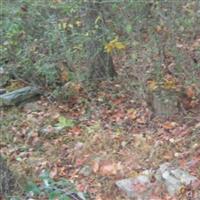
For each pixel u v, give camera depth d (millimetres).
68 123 4242
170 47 4285
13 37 4934
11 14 4945
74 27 4711
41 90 4848
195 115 4012
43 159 3859
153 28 4305
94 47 4676
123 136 3953
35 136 4184
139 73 4367
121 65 4789
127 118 4203
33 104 4691
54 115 4449
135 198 3307
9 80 5098
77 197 3303
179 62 4230
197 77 4184
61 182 3451
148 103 4242
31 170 3703
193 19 4320
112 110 4379
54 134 4164
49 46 4746
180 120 4000
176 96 4113
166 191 3281
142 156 3684
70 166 3740
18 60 5000
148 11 4344
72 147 3947
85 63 4766
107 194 3412
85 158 3773
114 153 3770
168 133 3885
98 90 4695
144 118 4145
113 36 4422
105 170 3607
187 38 4367
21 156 3941
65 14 4801
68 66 4754
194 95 4121
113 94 4570
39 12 4871
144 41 4387
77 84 4715
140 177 3441
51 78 4730
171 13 4277
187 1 4328
